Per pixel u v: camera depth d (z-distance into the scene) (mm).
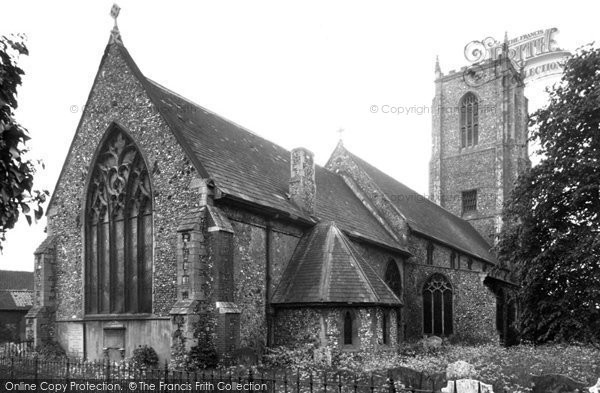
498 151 46688
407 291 29828
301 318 19734
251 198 19641
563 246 21188
